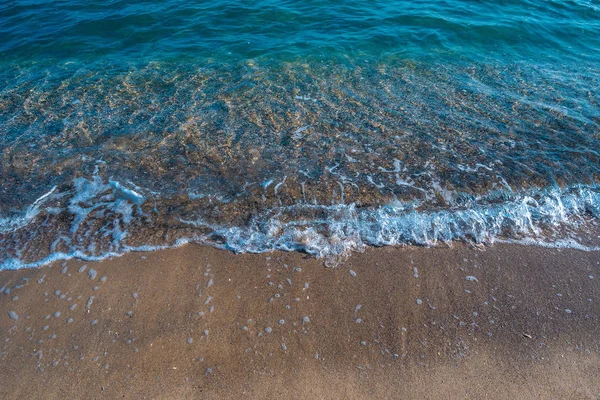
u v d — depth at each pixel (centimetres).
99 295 363
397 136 546
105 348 326
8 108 605
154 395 299
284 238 413
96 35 816
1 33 826
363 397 299
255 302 358
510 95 633
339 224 427
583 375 311
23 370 314
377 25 843
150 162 504
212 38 798
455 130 558
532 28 831
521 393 301
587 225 436
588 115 586
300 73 688
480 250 406
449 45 778
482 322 346
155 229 421
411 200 455
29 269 385
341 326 342
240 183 474
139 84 660
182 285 371
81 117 584
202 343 329
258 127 561
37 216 437
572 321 347
